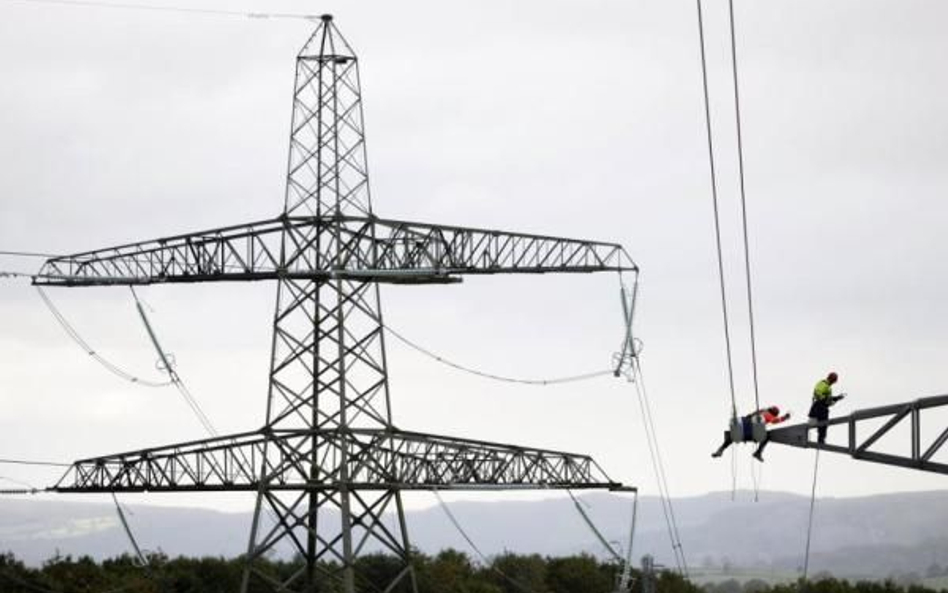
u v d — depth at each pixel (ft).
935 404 498.28
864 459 511.40
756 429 538.88
